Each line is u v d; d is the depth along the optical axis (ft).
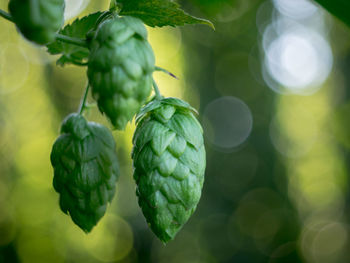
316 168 34.78
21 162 22.76
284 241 25.43
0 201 21.63
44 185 23.18
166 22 4.32
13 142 22.07
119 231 23.50
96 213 4.70
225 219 23.54
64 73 21.04
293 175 31.76
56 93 21.26
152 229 4.21
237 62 22.22
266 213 25.25
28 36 3.51
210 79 21.88
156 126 4.25
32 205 22.94
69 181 4.60
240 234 24.40
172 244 22.70
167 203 4.13
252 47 21.93
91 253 24.62
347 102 26.14
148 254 22.29
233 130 23.84
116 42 3.50
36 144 22.80
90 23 4.79
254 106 24.08
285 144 29.27
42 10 3.42
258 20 21.16
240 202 24.56
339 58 25.46
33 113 22.08
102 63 3.50
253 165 24.43
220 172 23.73
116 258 24.12
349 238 26.99
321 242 32.76
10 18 3.46
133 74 3.50
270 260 24.86
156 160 4.13
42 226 23.00
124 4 4.17
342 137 28.17
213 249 23.31
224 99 23.31
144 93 3.61
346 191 27.25
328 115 29.84
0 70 21.16
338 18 4.48
